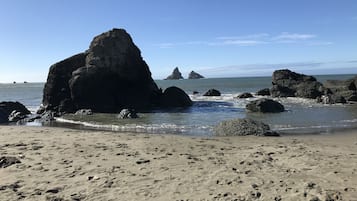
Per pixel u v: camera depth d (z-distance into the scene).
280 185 8.64
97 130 20.73
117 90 34.59
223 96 48.94
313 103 36.44
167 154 12.24
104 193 8.14
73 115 29.50
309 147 13.67
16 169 10.15
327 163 10.85
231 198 7.78
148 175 9.55
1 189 8.41
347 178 9.24
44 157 11.70
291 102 37.81
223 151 12.90
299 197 7.79
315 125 20.89
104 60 33.84
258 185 8.65
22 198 7.82
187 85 104.25
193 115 27.38
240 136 17.16
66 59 34.78
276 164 10.80
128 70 35.12
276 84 47.47
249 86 87.56
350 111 28.23
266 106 28.73
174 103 35.16
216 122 23.14
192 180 9.08
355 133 17.69
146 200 7.71
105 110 32.44
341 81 45.09
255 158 11.62
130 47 36.06
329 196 7.81
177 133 18.91
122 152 12.55
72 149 13.11
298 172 9.84
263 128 17.84
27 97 57.97
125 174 9.64
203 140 15.55
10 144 14.21
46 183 8.88
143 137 16.41
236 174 9.62
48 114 30.00
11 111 30.39
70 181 9.03
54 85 33.53
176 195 7.99
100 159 11.41
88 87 32.44
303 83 45.44
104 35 35.00
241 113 28.22
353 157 11.72
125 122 23.94
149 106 34.81
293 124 21.39
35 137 16.34
